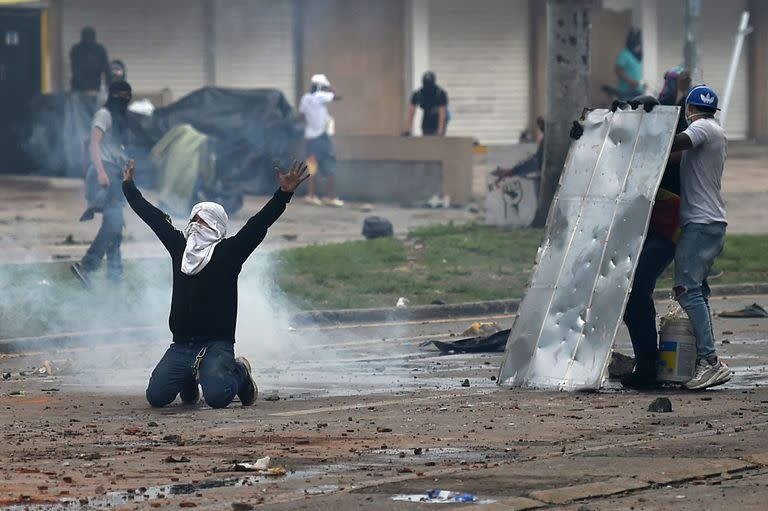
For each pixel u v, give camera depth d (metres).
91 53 92.62
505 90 116.25
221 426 28.44
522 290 51.56
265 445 26.31
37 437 27.34
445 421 28.81
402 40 111.19
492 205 68.25
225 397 30.69
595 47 111.12
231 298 31.25
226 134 84.00
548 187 65.25
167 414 30.25
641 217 33.09
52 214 73.44
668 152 33.00
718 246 33.03
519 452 25.45
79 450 25.94
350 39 110.69
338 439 26.86
